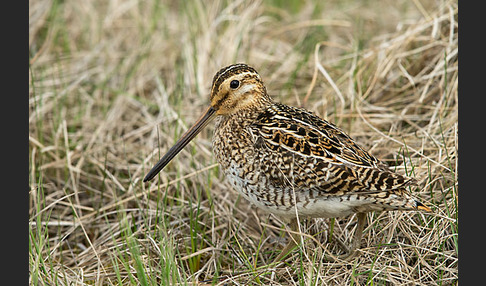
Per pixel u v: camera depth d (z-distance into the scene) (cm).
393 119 1509
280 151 1139
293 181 1127
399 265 1187
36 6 1959
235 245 1306
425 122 1507
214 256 1264
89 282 1224
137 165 1511
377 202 1107
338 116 1504
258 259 1280
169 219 1344
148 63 1825
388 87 1600
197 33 1838
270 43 1902
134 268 1205
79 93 1731
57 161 1513
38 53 1717
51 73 1800
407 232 1247
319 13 2006
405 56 1631
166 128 1594
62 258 1330
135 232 1298
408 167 1342
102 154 1551
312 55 1828
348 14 2014
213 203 1386
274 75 1744
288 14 2031
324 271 1191
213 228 1322
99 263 1217
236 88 1207
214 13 1872
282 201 1152
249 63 1791
